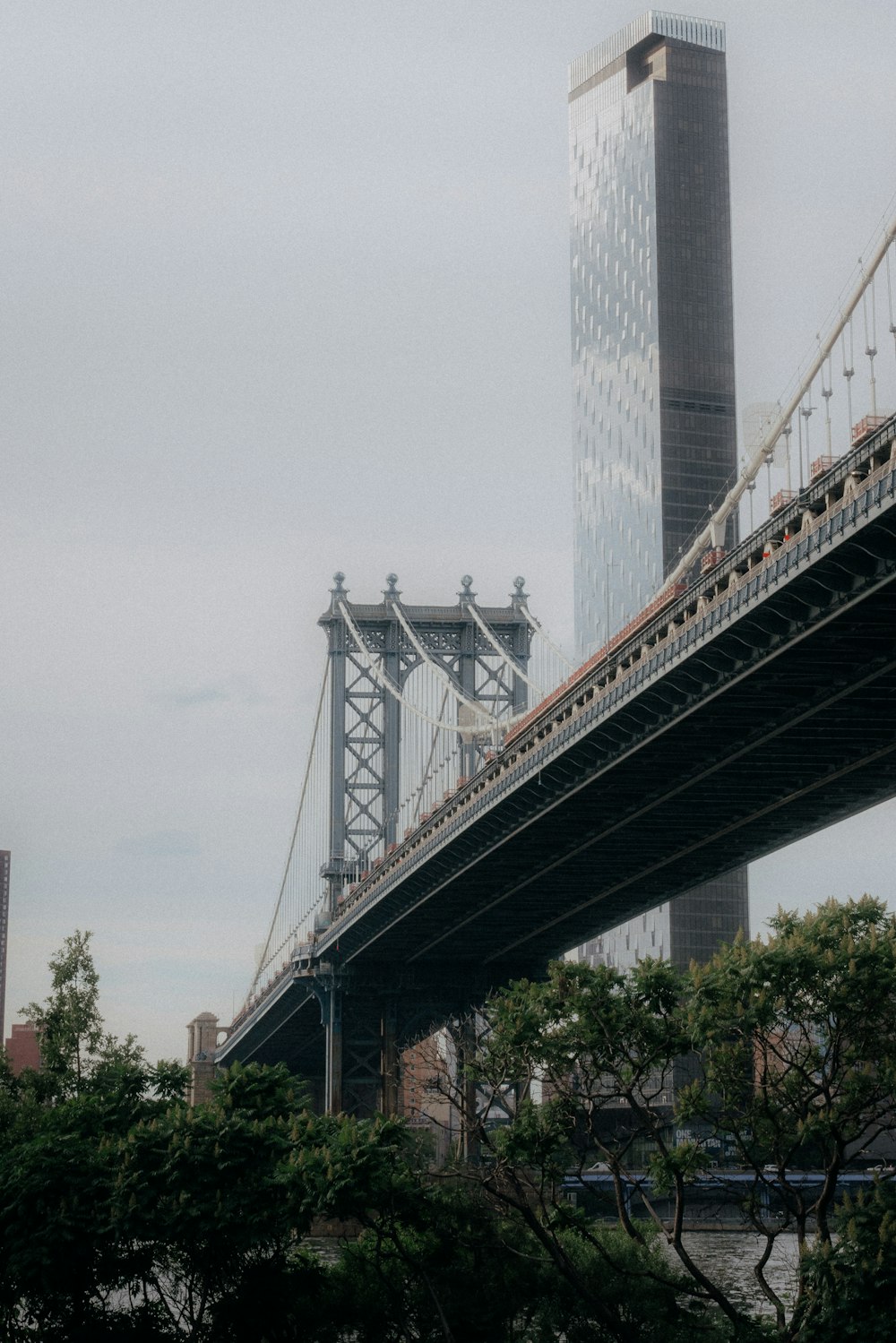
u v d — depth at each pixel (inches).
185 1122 3125.0
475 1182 3181.6
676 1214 2972.4
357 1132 3093.0
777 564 3703.3
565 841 5949.8
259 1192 3014.3
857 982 2822.3
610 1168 3127.5
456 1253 3097.9
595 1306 2960.1
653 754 4825.3
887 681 4077.3
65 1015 4906.5
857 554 3506.4
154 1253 3144.7
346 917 7869.1
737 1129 2952.8
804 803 5123.0
